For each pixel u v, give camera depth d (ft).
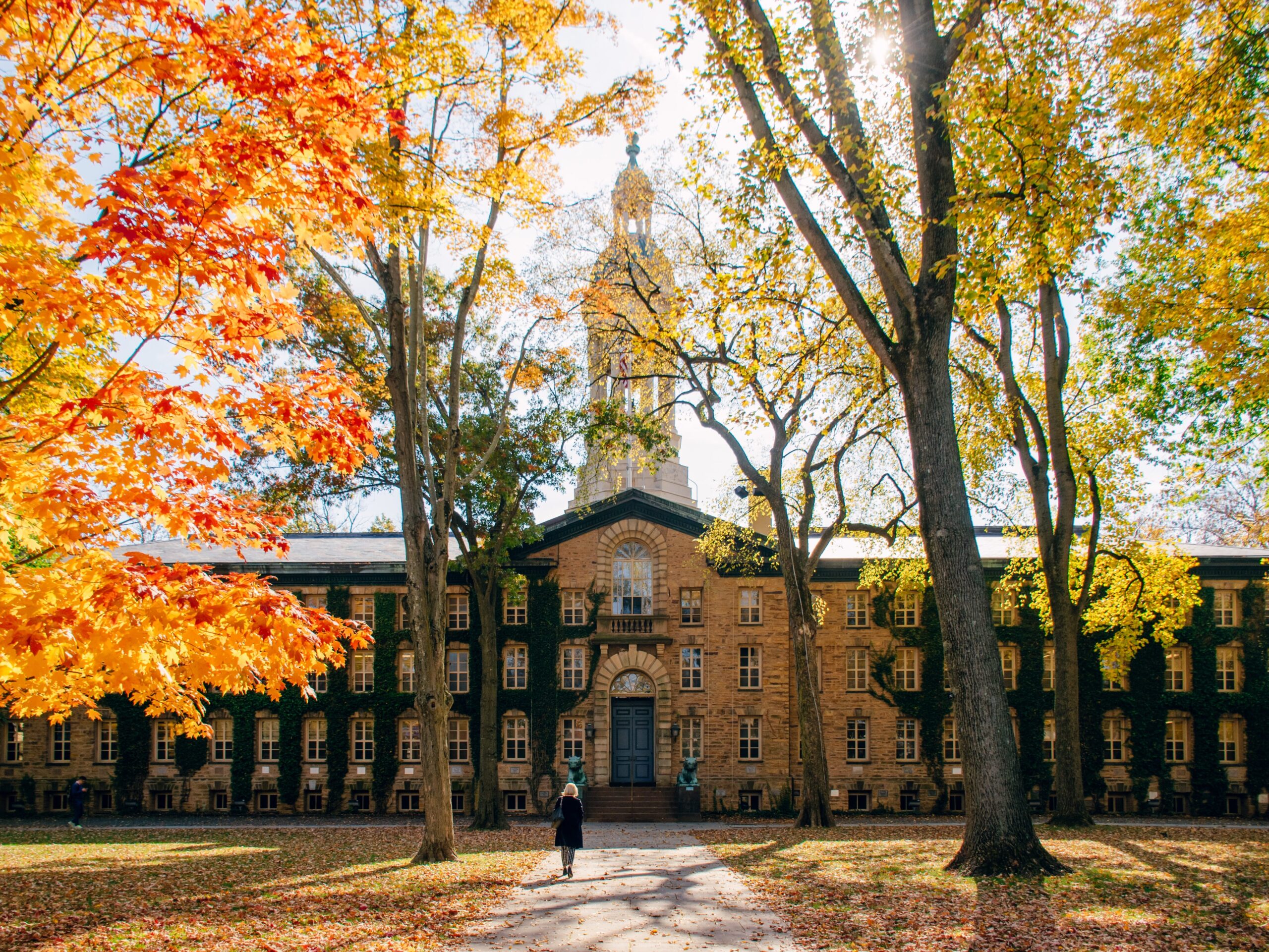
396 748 133.28
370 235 34.37
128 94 31.78
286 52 28.35
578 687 133.28
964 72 52.90
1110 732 129.90
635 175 97.45
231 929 42.09
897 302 56.24
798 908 46.73
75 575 25.96
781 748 131.03
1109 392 95.40
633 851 77.30
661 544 136.36
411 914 46.21
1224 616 131.03
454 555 136.67
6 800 133.59
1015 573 129.18
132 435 26.14
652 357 99.35
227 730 135.23
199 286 27.63
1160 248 74.13
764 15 54.85
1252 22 52.08
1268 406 67.21
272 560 135.03
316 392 30.89
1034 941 37.91
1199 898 46.26
